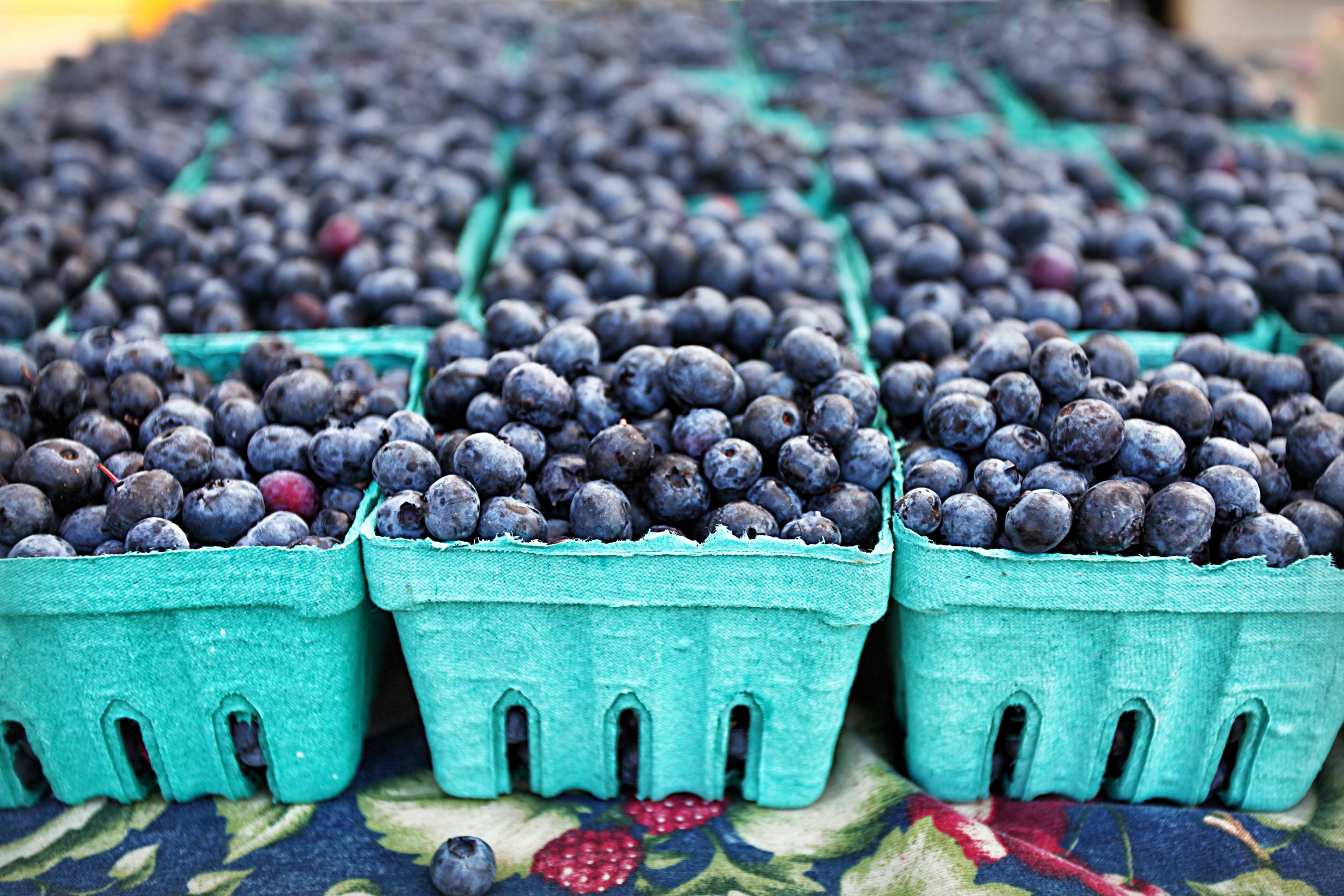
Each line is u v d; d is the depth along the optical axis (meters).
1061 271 0.50
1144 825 0.40
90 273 0.53
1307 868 0.39
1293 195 0.58
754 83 0.88
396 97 0.74
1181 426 0.40
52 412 0.41
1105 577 0.38
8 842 0.40
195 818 0.40
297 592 0.38
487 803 0.41
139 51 0.86
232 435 0.41
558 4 1.16
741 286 0.49
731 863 0.39
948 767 0.41
